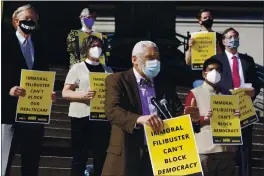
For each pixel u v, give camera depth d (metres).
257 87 10.88
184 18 16.12
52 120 12.94
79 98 9.85
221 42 11.41
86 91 10.04
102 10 16.05
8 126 9.67
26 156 10.09
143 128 7.89
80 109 10.11
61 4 15.77
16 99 9.96
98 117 9.90
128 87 7.95
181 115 8.15
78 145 10.19
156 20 15.73
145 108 7.96
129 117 7.63
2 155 9.63
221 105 9.62
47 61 10.28
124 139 7.87
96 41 10.15
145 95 8.02
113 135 7.98
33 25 10.02
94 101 9.89
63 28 15.80
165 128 7.65
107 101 7.85
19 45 10.02
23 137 10.04
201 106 9.66
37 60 10.16
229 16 15.90
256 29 15.71
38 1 15.45
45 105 9.72
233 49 10.74
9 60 9.99
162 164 7.60
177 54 15.23
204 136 9.59
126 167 7.82
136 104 7.92
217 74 9.62
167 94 8.12
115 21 15.87
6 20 13.48
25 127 10.02
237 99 9.67
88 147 10.18
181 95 14.13
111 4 15.95
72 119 10.18
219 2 15.93
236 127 9.63
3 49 10.03
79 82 10.11
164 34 15.64
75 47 11.02
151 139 7.61
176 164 7.61
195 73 14.44
